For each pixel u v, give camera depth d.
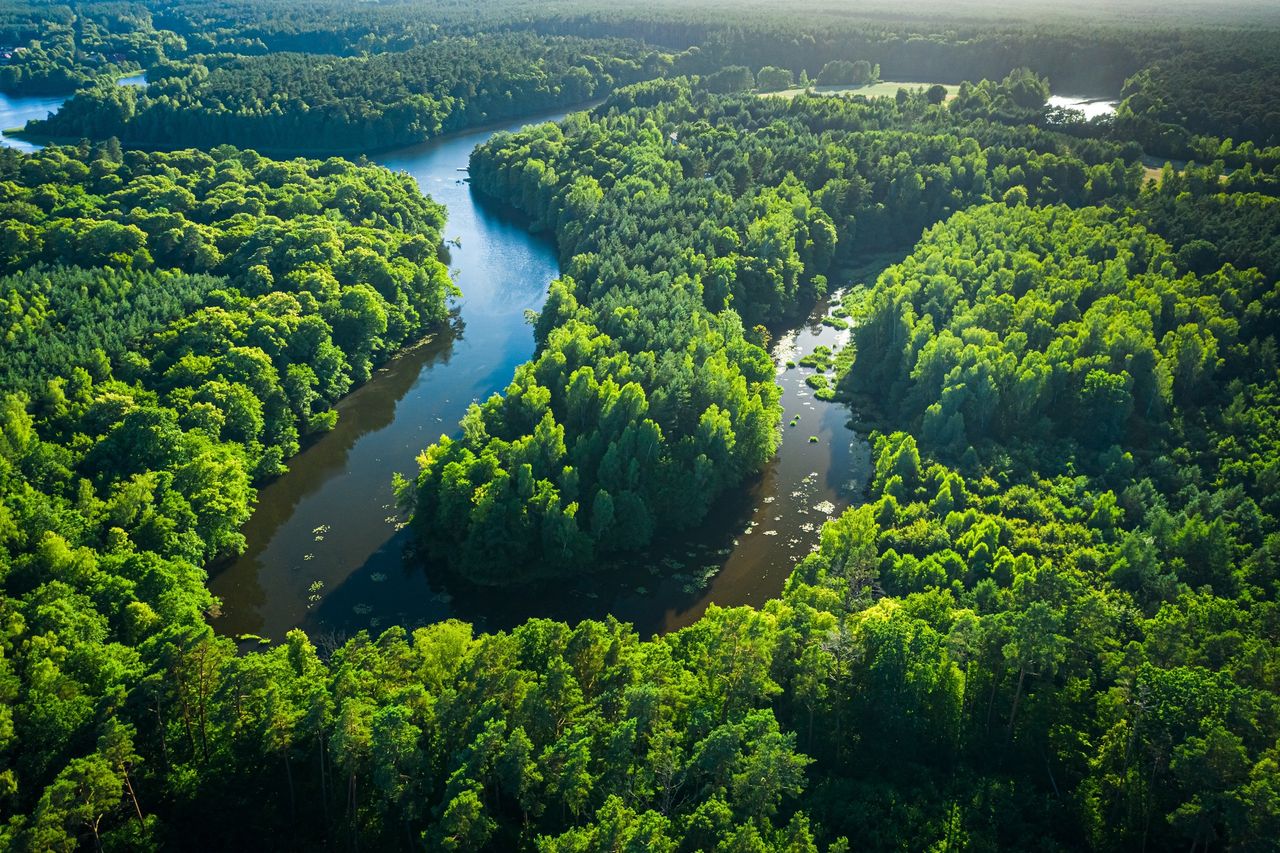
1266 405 171.75
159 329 191.12
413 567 154.12
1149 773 91.94
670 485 161.25
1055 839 92.81
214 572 151.50
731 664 99.62
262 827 93.19
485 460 152.25
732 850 80.50
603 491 150.75
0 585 120.88
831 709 103.69
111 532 135.50
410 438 190.38
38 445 149.75
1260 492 150.50
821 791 96.62
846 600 122.56
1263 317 192.50
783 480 178.75
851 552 134.62
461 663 103.19
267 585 149.12
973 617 103.88
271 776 96.81
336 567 153.50
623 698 96.62
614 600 148.00
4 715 93.12
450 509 152.00
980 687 105.06
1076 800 95.06
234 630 139.62
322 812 95.00
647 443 158.12
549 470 156.38
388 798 89.25
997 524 142.75
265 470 172.75
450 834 83.00
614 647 105.12
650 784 91.00
